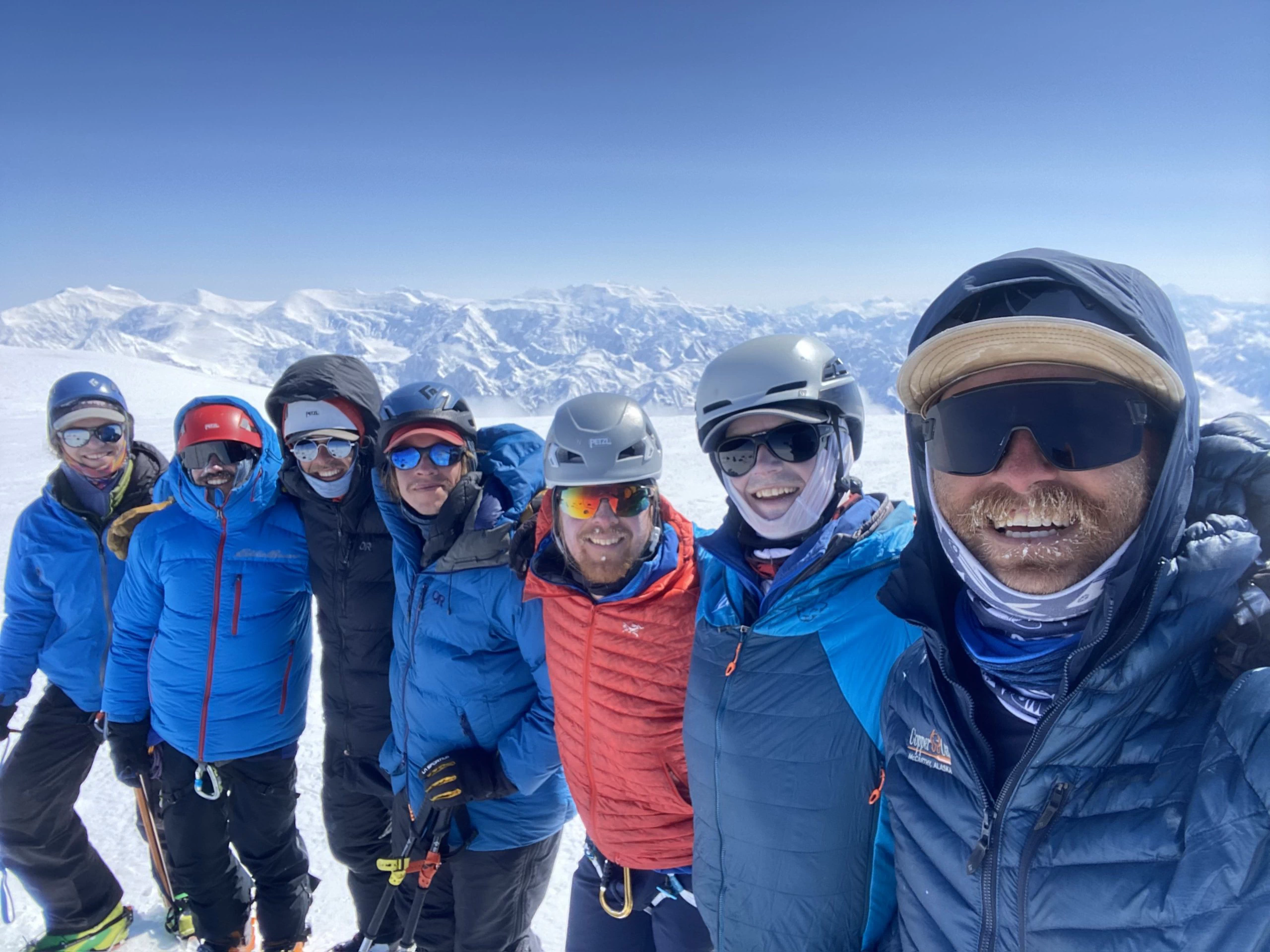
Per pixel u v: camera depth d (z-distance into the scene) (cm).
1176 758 78
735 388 125
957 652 95
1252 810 71
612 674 142
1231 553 75
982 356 84
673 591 140
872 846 116
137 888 223
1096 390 80
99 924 205
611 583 144
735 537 130
